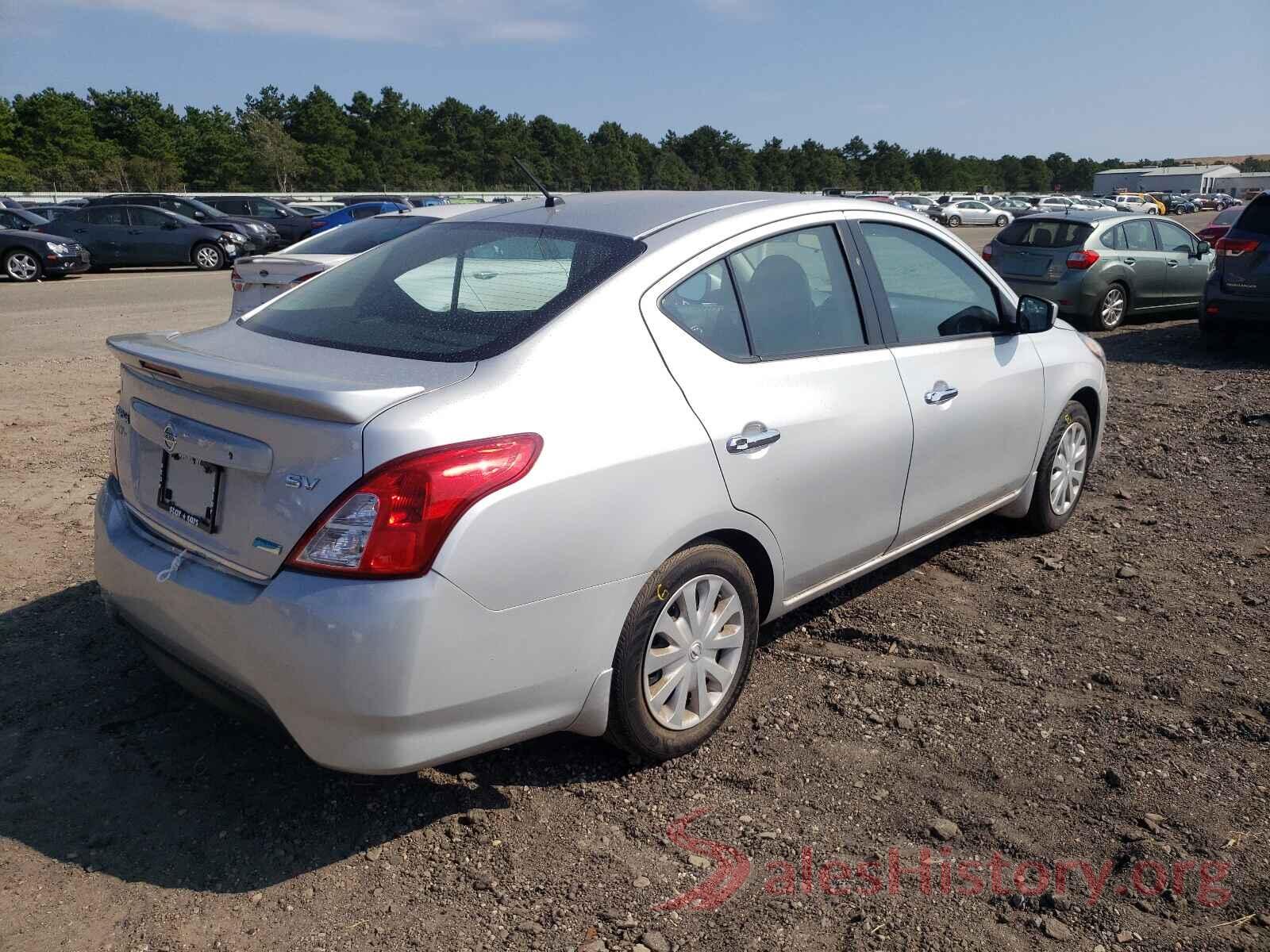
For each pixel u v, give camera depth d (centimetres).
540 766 314
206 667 267
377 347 286
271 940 243
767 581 338
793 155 14775
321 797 298
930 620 417
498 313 289
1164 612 425
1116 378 929
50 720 333
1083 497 577
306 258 804
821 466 338
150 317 1363
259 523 252
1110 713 347
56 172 7912
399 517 237
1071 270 1195
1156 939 246
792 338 340
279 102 10975
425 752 250
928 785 306
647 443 280
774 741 329
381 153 10969
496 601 250
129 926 246
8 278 1988
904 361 380
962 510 432
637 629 287
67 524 512
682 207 343
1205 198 8400
